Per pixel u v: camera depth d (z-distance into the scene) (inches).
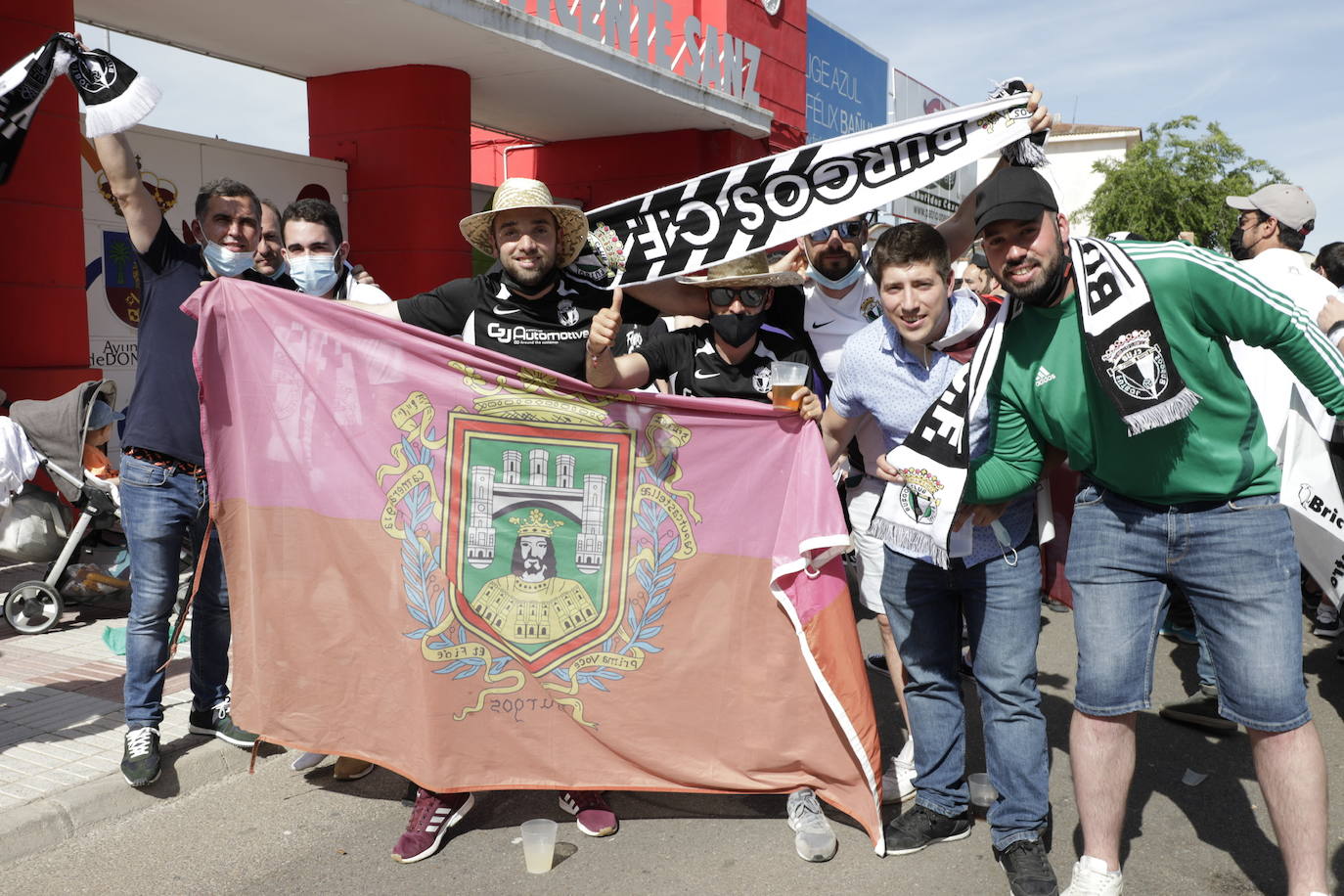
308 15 356.5
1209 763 164.9
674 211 157.3
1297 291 181.5
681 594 139.3
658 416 137.6
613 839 137.7
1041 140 144.4
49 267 285.3
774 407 135.0
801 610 133.6
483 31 375.9
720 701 139.1
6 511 215.9
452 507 137.6
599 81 450.9
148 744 146.9
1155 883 126.2
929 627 130.9
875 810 132.8
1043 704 190.2
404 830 140.4
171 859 132.2
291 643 139.6
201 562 142.3
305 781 156.1
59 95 284.8
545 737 139.3
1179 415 100.9
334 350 137.9
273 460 138.8
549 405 137.9
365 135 439.2
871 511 151.0
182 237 368.8
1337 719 184.5
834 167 151.4
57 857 132.6
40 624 217.3
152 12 354.9
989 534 122.6
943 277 118.6
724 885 125.0
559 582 138.9
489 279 143.4
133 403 148.2
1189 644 230.2
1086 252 106.7
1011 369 114.5
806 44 641.0
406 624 137.0
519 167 621.6
